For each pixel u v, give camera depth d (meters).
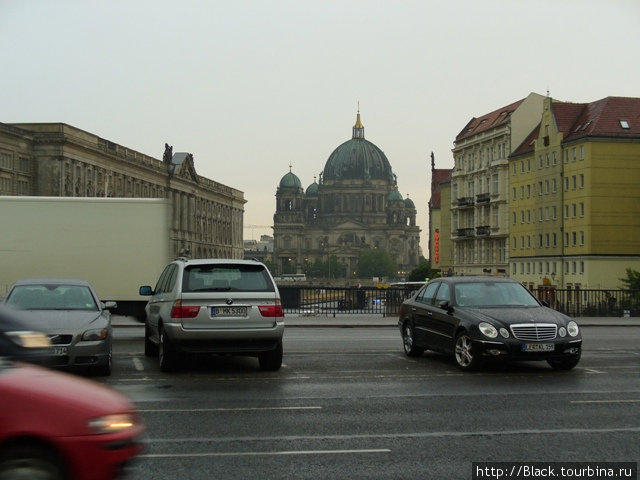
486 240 112.56
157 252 34.06
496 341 20.56
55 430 7.89
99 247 34.00
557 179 95.69
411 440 12.62
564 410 15.30
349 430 13.38
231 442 12.45
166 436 12.86
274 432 13.20
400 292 51.47
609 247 90.19
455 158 122.56
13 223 33.78
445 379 19.69
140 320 34.69
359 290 51.62
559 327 20.95
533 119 106.44
